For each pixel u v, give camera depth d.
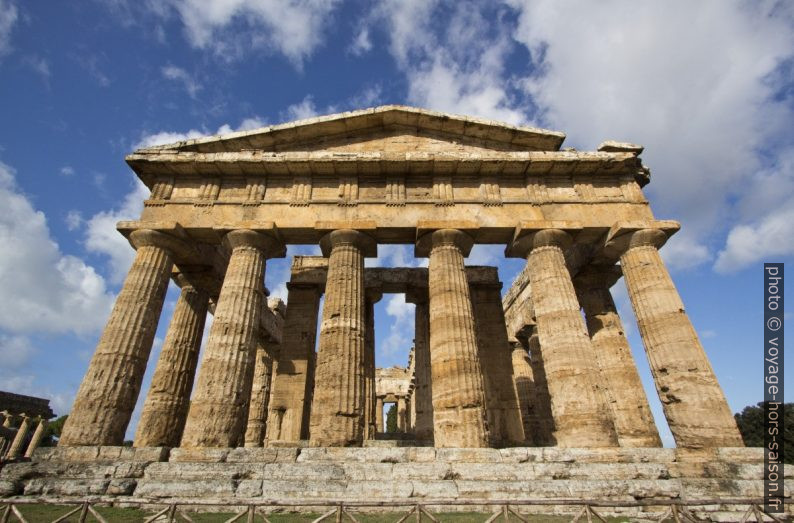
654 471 12.27
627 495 11.38
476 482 11.57
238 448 12.94
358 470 11.98
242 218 17.53
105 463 12.30
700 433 13.96
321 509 10.88
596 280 20.86
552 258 17.14
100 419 13.81
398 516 10.31
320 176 18.62
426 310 24.34
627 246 17.88
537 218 17.77
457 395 14.52
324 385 14.77
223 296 16.25
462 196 18.34
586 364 15.15
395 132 19.59
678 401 14.75
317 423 14.23
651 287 16.66
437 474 11.94
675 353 15.35
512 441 20.55
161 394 17.80
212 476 11.80
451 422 14.17
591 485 11.54
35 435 33.56
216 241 18.39
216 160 17.77
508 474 12.00
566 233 17.64
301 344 22.19
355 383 14.89
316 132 19.12
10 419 32.78
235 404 14.55
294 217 17.55
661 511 11.03
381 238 18.27
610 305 20.41
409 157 17.86
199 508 10.73
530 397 26.41
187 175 18.55
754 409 44.66
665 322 15.91
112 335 15.15
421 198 18.30
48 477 11.89
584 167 18.53
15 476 11.78
